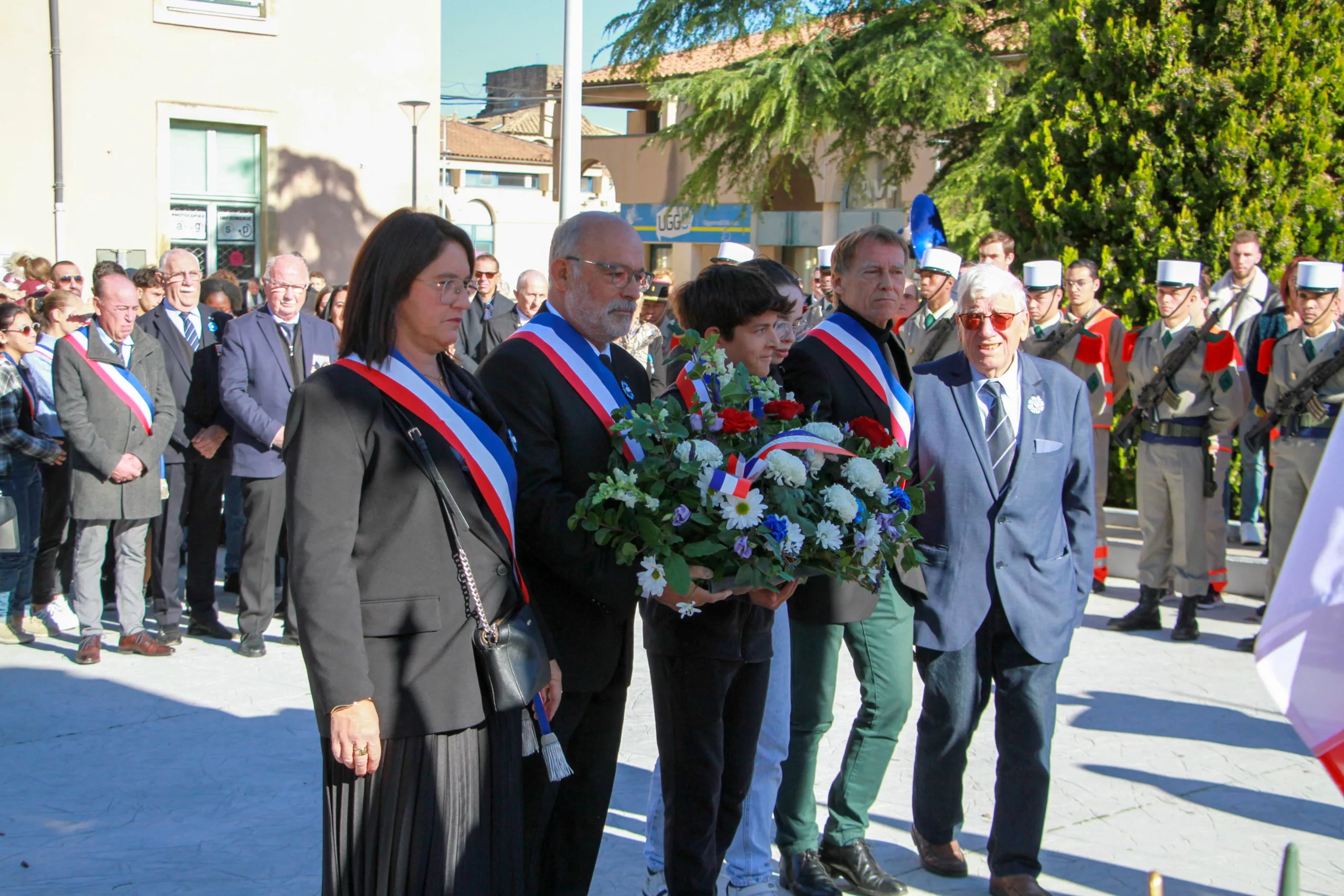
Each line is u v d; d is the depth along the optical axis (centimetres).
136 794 433
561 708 304
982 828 412
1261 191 791
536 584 305
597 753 315
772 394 322
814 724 364
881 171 1830
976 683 353
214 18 1540
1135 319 811
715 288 331
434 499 253
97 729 504
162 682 573
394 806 246
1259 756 481
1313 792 445
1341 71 794
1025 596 345
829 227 2706
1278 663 150
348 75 1636
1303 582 149
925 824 368
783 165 1916
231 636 666
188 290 723
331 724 237
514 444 291
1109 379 716
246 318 628
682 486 283
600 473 293
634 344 828
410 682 247
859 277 369
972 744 495
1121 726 514
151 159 1523
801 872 360
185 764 464
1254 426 683
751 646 305
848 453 295
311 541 240
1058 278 715
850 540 296
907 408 365
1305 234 792
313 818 414
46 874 366
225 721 518
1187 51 803
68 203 1480
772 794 342
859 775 363
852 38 1648
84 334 602
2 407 612
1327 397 606
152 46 1509
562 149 943
